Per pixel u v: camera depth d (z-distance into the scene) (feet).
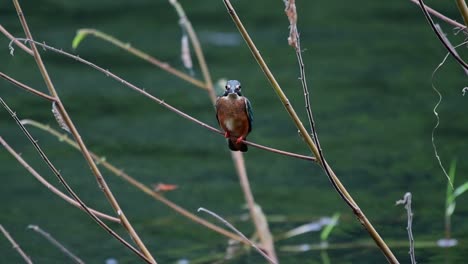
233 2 73.82
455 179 44.68
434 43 65.62
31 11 70.13
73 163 46.98
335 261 36.06
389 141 49.80
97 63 61.31
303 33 68.23
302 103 55.47
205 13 71.31
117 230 39.86
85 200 42.80
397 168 46.39
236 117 26.53
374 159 47.57
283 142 50.01
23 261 35.96
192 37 33.22
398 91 57.11
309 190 44.27
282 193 43.80
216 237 38.88
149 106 54.85
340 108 54.70
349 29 69.10
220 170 46.80
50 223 40.29
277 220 40.68
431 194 43.04
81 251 37.32
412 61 62.39
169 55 62.49
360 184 44.57
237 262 36.04
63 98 55.36
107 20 69.41
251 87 57.72
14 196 43.14
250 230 39.65
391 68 61.26
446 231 38.58
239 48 64.28
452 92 56.75
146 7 72.49
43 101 54.49
